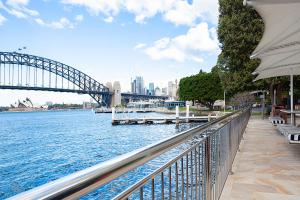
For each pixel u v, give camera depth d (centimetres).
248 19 2030
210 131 313
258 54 622
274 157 605
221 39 2212
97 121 5972
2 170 1545
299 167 512
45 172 1480
